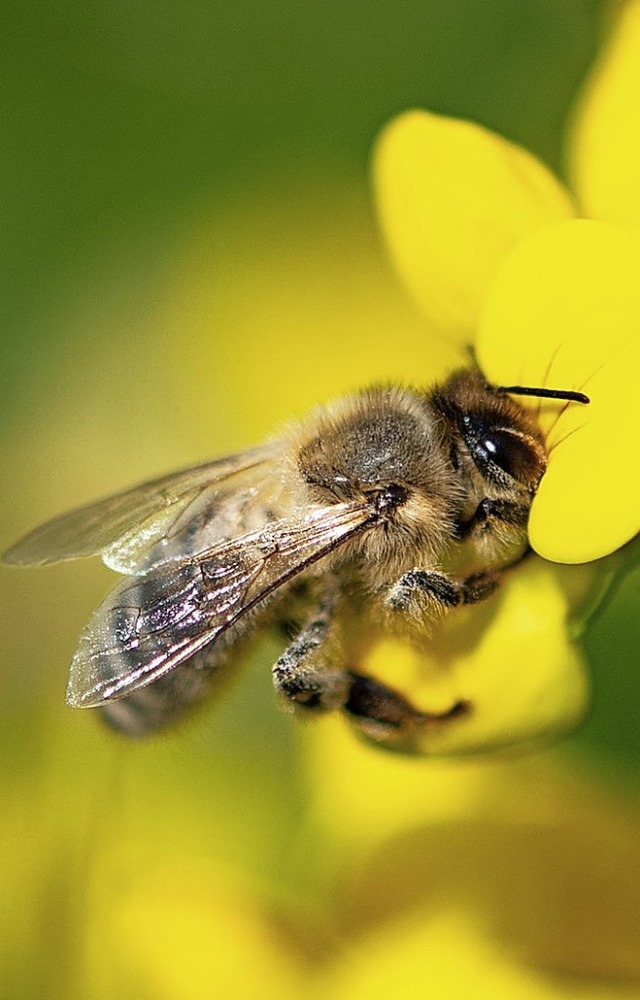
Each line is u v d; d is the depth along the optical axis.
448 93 0.13
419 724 0.09
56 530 0.10
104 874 0.10
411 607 0.09
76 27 0.13
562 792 0.11
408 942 0.10
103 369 0.13
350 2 0.13
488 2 0.13
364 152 0.13
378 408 0.10
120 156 0.14
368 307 0.13
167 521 0.10
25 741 0.11
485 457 0.10
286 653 0.10
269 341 0.13
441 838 0.11
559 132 0.12
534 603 0.09
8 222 0.14
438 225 0.10
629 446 0.09
